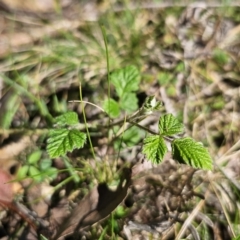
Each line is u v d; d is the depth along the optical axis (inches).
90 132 15.8
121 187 14.5
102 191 14.5
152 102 14.2
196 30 18.7
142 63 17.7
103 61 17.6
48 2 19.0
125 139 15.7
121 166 15.4
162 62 17.8
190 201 15.0
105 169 15.1
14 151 15.5
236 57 18.0
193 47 18.3
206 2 19.1
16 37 18.0
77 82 17.0
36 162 15.4
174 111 16.7
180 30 18.7
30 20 18.5
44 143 15.7
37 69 17.2
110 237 14.3
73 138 13.9
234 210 14.8
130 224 14.5
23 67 17.2
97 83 17.1
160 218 14.7
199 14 19.0
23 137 15.7
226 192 15.1
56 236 14.1
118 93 15.8
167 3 19.1
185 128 16.3
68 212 14.6
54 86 16.9
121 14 18.8
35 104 16.3
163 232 14.5
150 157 13.2
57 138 13.9
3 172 15.0
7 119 16.0
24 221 14.4
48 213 14.6
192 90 17.1
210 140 16.1
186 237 14.4
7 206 14.6
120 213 14.7
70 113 14.8
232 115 16.6
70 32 18.3
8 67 17.1
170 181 15.2
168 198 15.0
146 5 19.1
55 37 18.1
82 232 14.3
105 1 19.1
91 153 15.6
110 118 15.9
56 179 15.1
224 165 15.5
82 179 15.1
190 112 16.7
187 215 14.8
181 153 13.2
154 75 17.4
